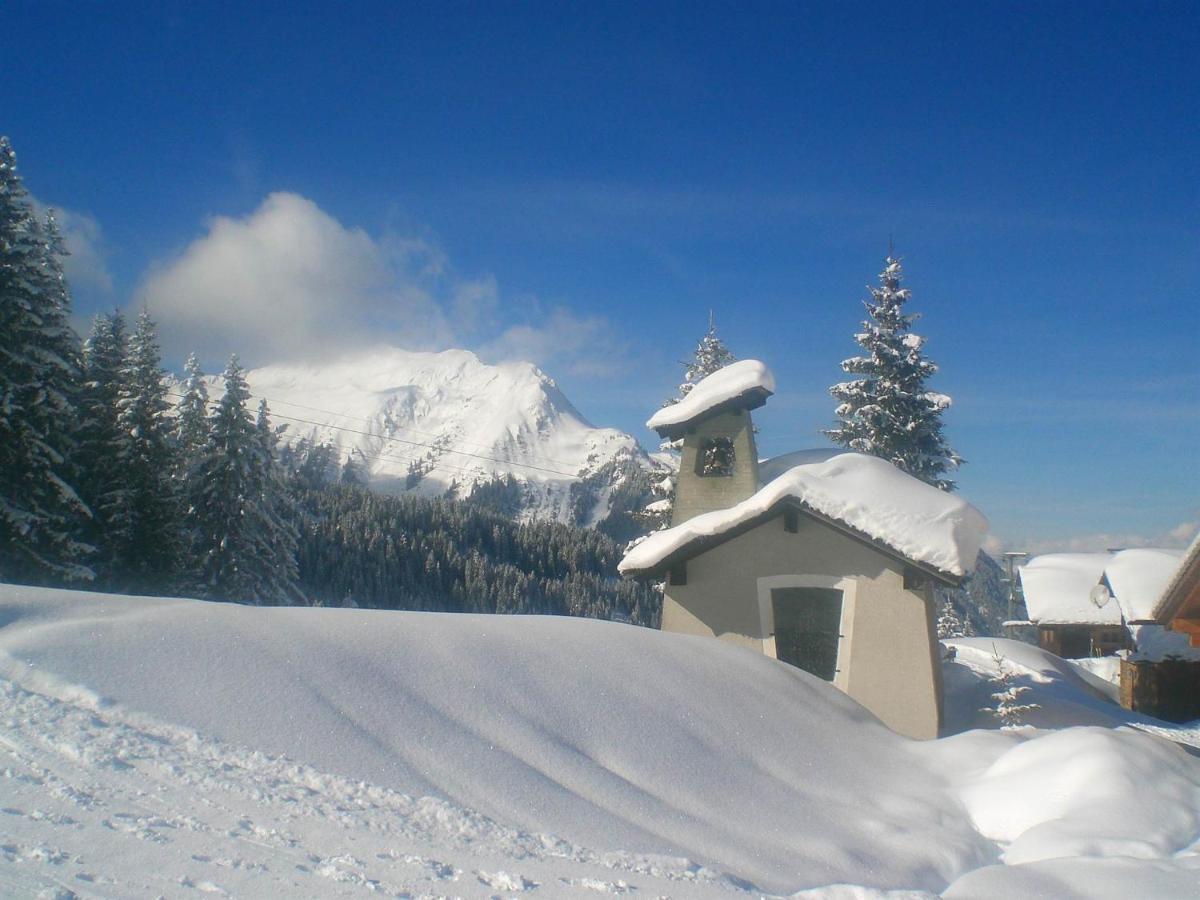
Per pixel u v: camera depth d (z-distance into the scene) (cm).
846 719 1118
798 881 636
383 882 483
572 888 519
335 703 720
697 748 856
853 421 2589
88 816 502
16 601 795
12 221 2367
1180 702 2369
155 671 702
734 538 1456
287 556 3441
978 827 852
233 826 522
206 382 3603
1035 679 2002
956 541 1330
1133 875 638
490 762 705
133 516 2988
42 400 2331
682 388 2978
